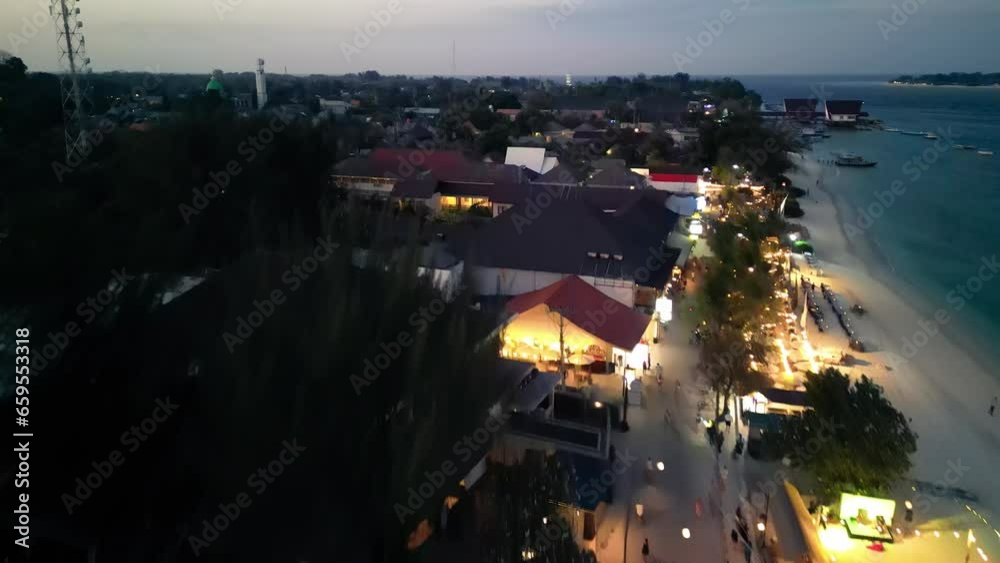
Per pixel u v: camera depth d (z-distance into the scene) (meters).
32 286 11.03
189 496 11.29
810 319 41.91
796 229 65.56
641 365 29.69
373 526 11.74
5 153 18.95
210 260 18.81
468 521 14.16
